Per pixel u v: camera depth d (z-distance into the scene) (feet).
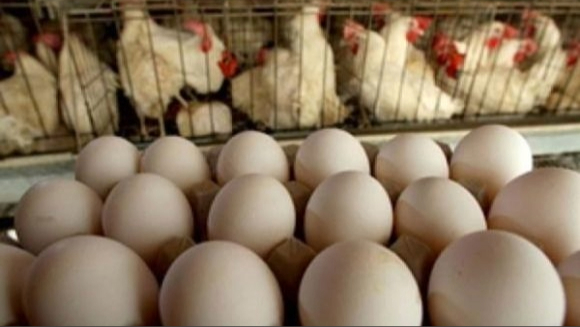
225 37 4.62
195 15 4.33
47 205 1.95
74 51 4.13
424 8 4.81
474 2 4.88
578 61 4.74
